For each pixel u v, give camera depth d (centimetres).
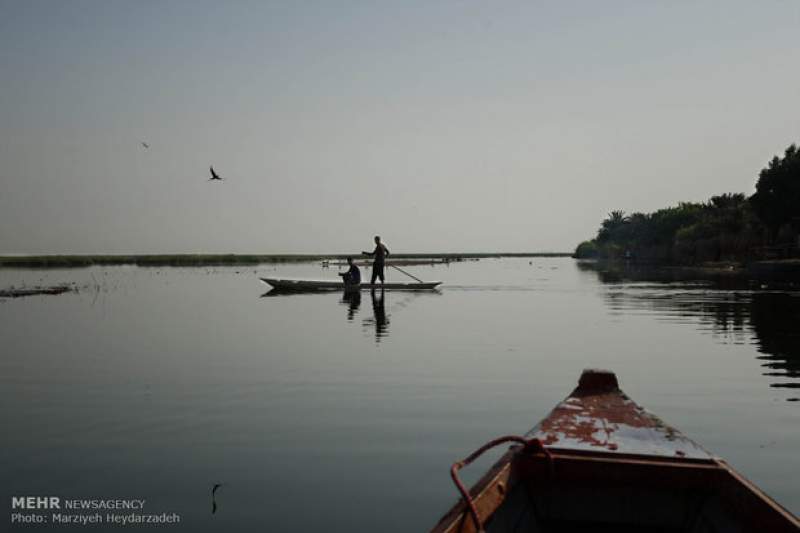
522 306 2031
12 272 5969
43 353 1144
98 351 1162
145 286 3378
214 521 449
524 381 891
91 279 4334
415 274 4966
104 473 545
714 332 1378
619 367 987
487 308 1975
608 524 421
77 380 912
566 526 423
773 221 5247
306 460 573
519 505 412
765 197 5231
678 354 1102
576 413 532
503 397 801
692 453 432
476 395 812
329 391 838
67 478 534
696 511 403
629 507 417
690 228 6119
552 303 2138
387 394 819
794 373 936
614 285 3155
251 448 607
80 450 604
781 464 550
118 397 812
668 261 6519
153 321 1636
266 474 539
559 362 1033
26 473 546
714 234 5772
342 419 704
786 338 1284
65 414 732
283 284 2803
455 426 675
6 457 586
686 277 3956
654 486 408
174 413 734
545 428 489
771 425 667
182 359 1076
